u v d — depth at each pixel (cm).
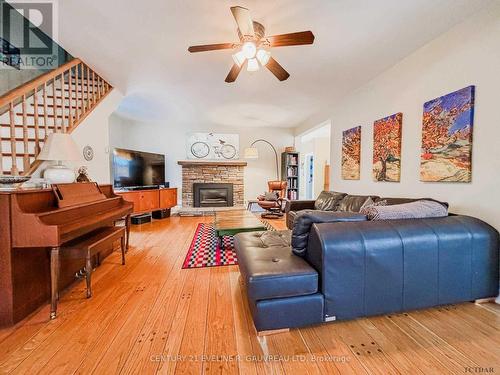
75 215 197
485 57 181
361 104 339
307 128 548
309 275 139
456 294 163
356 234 146
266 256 163
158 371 114
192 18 192
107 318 157
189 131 610
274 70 218
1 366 117
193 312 165
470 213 193
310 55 252
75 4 179
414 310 165
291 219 363
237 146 633
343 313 145
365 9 180
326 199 371
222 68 285
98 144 326
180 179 612
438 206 180
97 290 197
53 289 157
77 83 288
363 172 334
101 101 327
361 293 146
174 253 294
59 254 177
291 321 138
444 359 121
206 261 266
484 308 166
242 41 188
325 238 141
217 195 622
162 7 179
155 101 417
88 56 259
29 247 158
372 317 158
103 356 124
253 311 138
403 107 261
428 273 156
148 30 210
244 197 640
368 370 115
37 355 124
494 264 169
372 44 231
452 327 146
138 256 283
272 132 653
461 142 197
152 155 536
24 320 155
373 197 282
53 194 193
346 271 143
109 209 256
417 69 242
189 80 322
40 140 253
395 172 270
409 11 183
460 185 200
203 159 615
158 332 143
